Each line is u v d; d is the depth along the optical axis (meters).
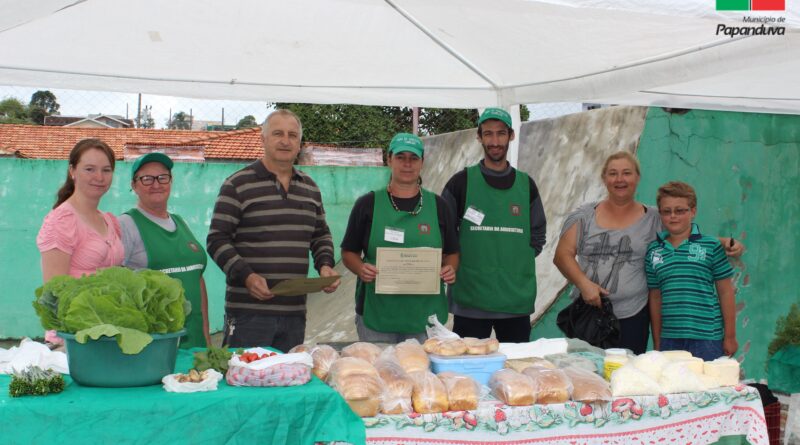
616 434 2.57
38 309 2.17
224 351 2.41
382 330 3.99
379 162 13.60
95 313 2.08
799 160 6.69
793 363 4.89
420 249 3.87
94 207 3.43
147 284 2.22
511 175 4.48
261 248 4.00
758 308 6.37
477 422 2.40
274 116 4.05
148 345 2.16
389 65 4.88
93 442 1.99
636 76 4.40
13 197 10.78
